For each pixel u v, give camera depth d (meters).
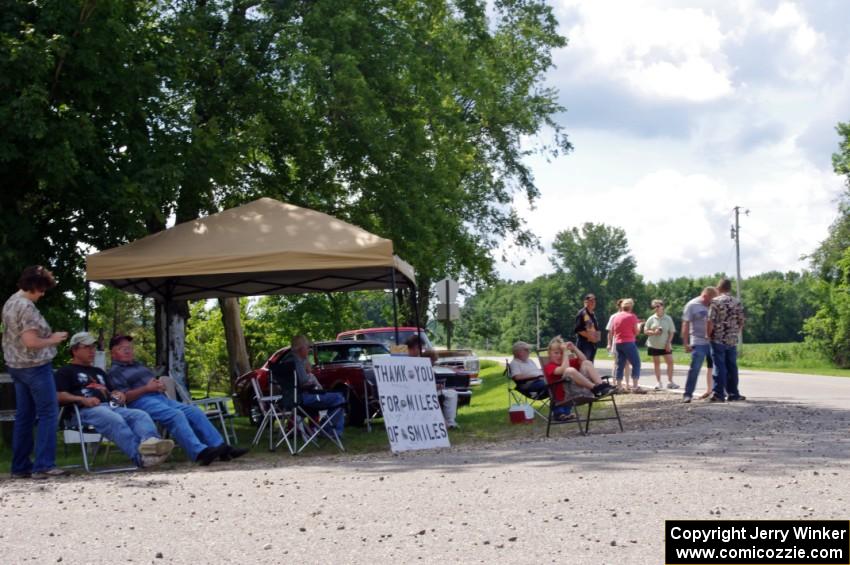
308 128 22.23
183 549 6.30
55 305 18.14
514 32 43.59
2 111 14.83
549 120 44.91
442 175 26.08
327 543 6.33
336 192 23.92
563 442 12.55
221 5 22.44
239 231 14.62
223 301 29.06
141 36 18.48
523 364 16.70
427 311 42.56
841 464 9.18
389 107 23.55
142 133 17.83
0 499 8.98
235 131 21.08
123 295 41.31
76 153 16.38
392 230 23.34
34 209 17.30
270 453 13.32
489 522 6.83
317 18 21.64
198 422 12.49
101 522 7.39
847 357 57.66
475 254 38.25
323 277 18.12
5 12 15.96
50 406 11.14
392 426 12.93
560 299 142.00
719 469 9.04
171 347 22.77
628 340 21.33
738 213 74.12
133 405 12.28
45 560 6.08
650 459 10.00
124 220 16.81
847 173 59.94
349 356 19.55
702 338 18.41
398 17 24.66
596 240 142.12
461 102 42.09
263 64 22.16
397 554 5.94
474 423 17.02
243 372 29.08
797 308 138.75
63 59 15.89
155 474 10.94
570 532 6.40
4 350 11.12
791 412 15.45
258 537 6.61
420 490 8.47
